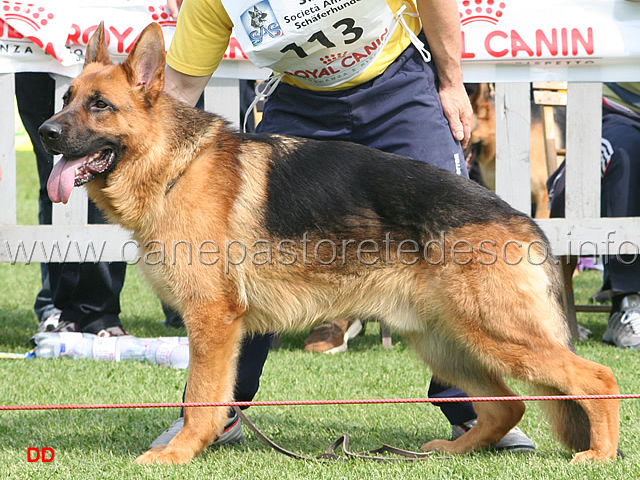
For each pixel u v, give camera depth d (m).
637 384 6.10
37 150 7.84
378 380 6.50
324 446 4.78
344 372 6.78
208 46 4.77
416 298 4.39
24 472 4.03
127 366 6.95
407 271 4.38
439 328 4.46
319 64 4.68
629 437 4.73
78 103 4.30
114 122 4.30
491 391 4.66
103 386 6.20
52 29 6.90
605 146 7.98
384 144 4.89
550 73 7.16
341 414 5.52
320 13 4.47
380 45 4.68
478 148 10.66
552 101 8.72
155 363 7.12
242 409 5.44
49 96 7.65
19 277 12.66
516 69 7.14
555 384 4.21
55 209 7.18
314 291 4.50
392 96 4.82
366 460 4.35
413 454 4.45
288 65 4.73
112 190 4.41
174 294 4.37
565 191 7.37
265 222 4.37
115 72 4.37
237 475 4.01
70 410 5.46
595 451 4.26
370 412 5.56
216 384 4.34
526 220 4.39
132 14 7.04
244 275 4.39
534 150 10.67
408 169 4.45
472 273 4.21
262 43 4.60
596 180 7.30
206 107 7.16
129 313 9.74
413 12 4.84
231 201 4.36
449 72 4.92
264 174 4.46
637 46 7.02
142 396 5.89
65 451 4.46
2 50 6.92
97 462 4.23
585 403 4.21
